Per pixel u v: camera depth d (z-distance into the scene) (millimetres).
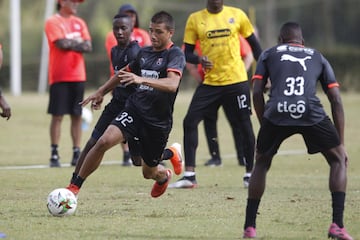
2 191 30078
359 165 41500
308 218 24375
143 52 24938
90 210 25562
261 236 21359
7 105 30891
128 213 25031
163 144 24953
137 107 24328
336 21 176250
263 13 170625
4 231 21750
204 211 25562
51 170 37938
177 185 31922
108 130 24203
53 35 39656
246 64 37875
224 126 65938
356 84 124250
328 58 125062
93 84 129625
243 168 40344
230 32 33031
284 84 21125
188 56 33438
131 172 37562
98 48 170250
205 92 33094
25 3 172125
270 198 28688
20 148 49688
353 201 28078
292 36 22078
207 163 41625
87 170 24594
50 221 23359
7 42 149500
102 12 173750
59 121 39844
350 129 62812
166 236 21281
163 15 24469
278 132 21156
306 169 39688
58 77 39531
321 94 101250
